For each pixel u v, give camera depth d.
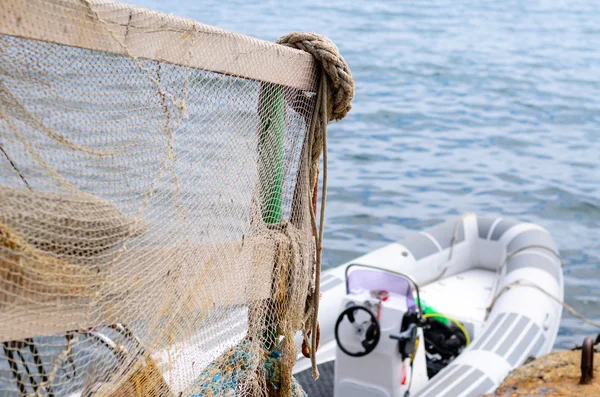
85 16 1.09
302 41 1.67
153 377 1.34
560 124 14.23
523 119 14.43
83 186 1.18
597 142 13.07
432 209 9.25
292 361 1.72
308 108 1.74
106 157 1.20
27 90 1.10
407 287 3.73
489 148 12.30
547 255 6.08
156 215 1.28
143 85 1.24
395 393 3.69
